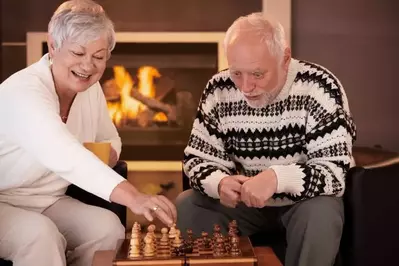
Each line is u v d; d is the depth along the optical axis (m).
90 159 2.11
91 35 2.24
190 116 4.11
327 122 2.52
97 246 2.34
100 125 2.71
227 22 4.17
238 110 2.65
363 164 2.61
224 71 2.72
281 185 2.40
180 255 1.97
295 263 2.48
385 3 4.14
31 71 2.35
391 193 2.59
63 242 2.27
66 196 2.50
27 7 4.17
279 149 2.62
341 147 2.49
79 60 2.28
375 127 4.20
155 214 2.05
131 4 4.17
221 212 2.67
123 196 2.05
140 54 4.08
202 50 4.07
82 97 2.54
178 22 4.18
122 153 4.11
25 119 2.18
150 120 4.11
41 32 4.16
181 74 4.09
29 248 2.16
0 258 2.22
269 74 2.46
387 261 2.60
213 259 1.91
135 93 4.09
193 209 2.67
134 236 2.01
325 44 4.16
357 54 4.16
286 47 2.50
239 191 2.43
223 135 2.70
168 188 4.14
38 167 2.33
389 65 4.16
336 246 2.44
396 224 2.60
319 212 2.42
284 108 2.59
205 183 2.53
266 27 2.45
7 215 2.23
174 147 4.11
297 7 4.14
